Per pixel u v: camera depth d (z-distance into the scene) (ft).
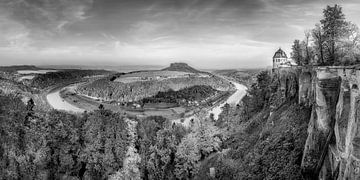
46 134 294.05
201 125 326.85
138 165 312.71
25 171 264.93
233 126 365.20
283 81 289.53
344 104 122.62
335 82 142.51
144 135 350.64
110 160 295.89
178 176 285.23
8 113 299.58
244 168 227.20
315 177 152.66
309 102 205.67
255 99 375.25
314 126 156.56
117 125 337.52
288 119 224.74
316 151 151.74
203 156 304.91
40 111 341.00
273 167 191.62
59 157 289.94
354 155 103.50
